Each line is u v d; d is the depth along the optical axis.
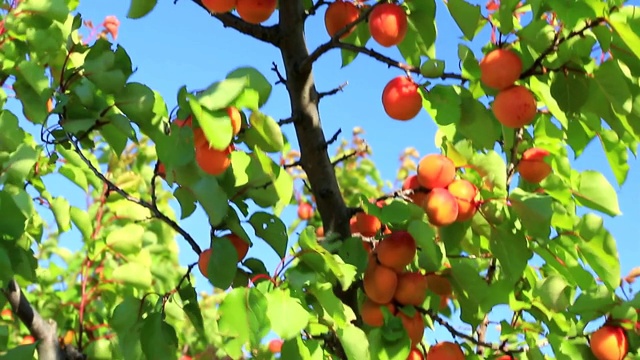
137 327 2.21
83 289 2.54
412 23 2.19
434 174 2.18
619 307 2.15
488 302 2.21
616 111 2.13
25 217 2.13
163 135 2.05
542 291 2.23
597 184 2.26
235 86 2.01
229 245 2.11
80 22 2.35
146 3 2.18
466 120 2.17
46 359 2.31
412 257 2.15
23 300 2.30
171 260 2.98
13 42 2.33
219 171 2.08
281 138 2.09
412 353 2.19
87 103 2.17
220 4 2.14
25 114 2.31
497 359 2.26
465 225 2.20
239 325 2.01
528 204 2.16
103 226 2.77
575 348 2.16
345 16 2.24
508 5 2.10
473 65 2.13
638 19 2.04
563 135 2.37
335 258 2.08
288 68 2.21
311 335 2.19
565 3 2.05
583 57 2.11
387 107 2.17
